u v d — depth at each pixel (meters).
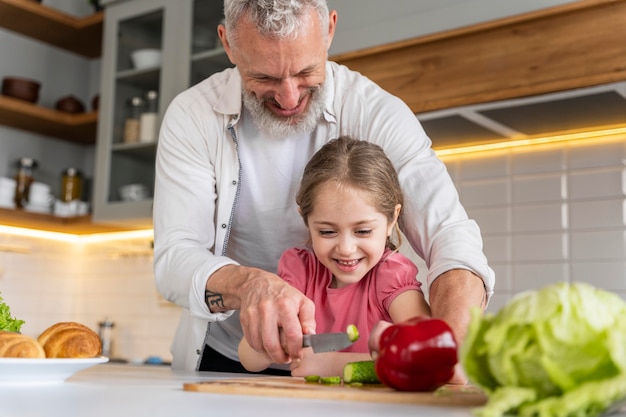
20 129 3.28
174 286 1.19
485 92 1.93
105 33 3.03
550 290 0.59
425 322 0.77
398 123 1.32
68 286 3.45
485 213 2.37
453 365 0.75
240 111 1.35
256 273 1.05
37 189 3.09
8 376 0.89
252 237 1.43
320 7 1.18
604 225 2.14
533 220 2.27
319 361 1.10
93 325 3.37
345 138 1.24
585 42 1.79
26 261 3.27
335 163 1.17
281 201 1.39
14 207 3.04
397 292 1.21
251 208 1.40
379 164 1.18
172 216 1.32
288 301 0.96
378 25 2.10
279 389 0.76
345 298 1.26
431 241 1.18
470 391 0.73
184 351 1.42
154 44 2.87
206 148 1.37
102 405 0.67
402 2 2.06
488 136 2.26
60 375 0.94
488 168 2.38
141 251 3.24
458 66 1.99
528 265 2.27
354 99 1.36
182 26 2.76
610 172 2.15
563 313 0.56
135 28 2.95
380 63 2.13
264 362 1.21
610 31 1.76
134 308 3.23
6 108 2.94
